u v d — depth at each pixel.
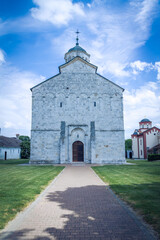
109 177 16.36
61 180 15.32
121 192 10.81
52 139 32.09
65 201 9.39
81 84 34.03
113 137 32.62
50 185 13.26
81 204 8.89
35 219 7.08
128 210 7.97
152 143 60.41
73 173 19.58
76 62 34.69
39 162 31.42
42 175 17.69
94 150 31.58
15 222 6.79
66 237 5.73
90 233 5.97
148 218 6.89
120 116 33.34
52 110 33.00
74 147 32.75
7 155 57.81
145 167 24.83
